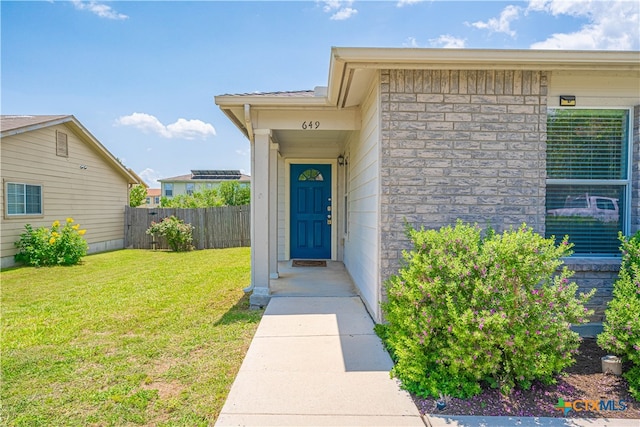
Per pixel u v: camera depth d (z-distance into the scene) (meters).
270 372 3.08
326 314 4.61
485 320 2.56
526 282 2.81
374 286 4.32
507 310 2.66
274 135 6.71
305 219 9.26
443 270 2.90
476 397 2.67
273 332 4.00
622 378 2.96
